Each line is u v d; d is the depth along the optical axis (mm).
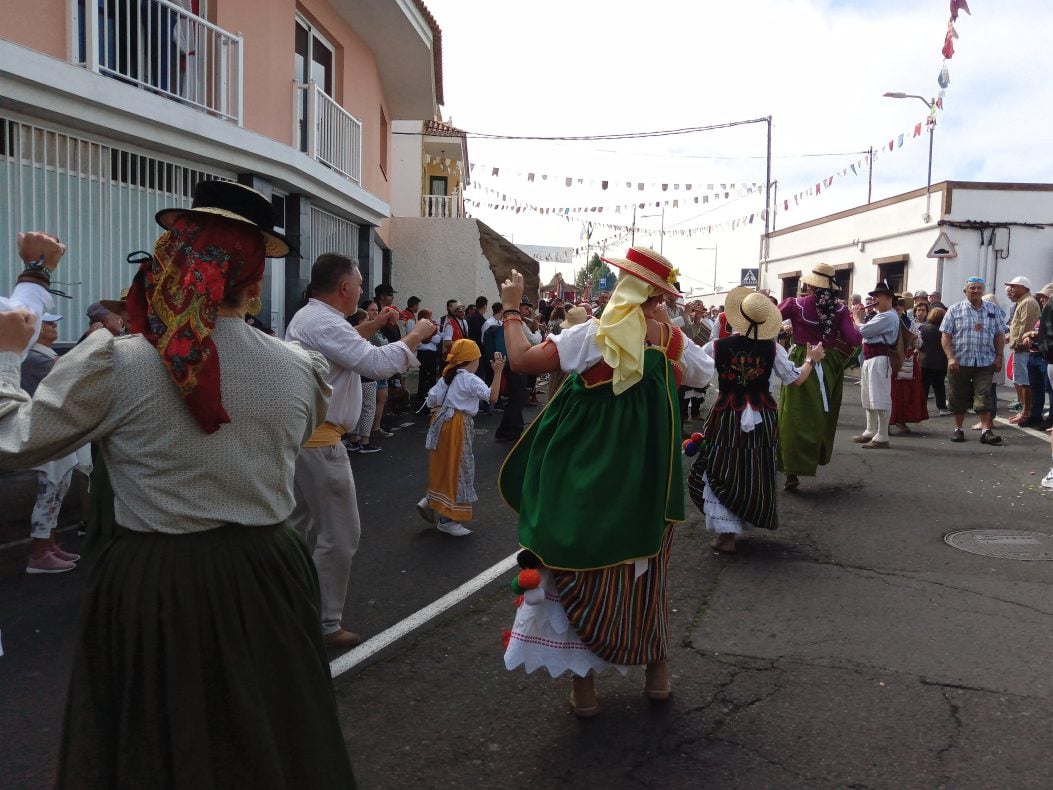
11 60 7031
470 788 3025
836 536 6168
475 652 4215
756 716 3512
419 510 6469
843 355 7621
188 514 2062
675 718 3514
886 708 3551
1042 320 9281
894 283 20984
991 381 9930
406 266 21688
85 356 2006
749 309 5625
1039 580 5145
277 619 2172
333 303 4105
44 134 7871
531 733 3416
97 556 2111
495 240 22297
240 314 2258
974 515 6711
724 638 4324
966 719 3441
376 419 11180
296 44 12625
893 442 10227
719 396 5773
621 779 3072
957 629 4383
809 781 3033
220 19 10242
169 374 2047
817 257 25016
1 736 3396
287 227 12266
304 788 2172
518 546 6098
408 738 3377
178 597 2041
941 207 18766
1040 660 3992
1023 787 2967
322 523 4152
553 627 3393
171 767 2043
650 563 3453
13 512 5535
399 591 5125
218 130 9562
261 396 2174
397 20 14016
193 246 2105
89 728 2043
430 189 30484
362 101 15188
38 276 4477
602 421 3402
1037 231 18734
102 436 2066
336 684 3846
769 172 27734
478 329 14195
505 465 3705
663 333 3592
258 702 2090
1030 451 9406
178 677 2023
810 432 7375
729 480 5648
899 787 2984
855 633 4355
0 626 4562
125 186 8898
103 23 8875
